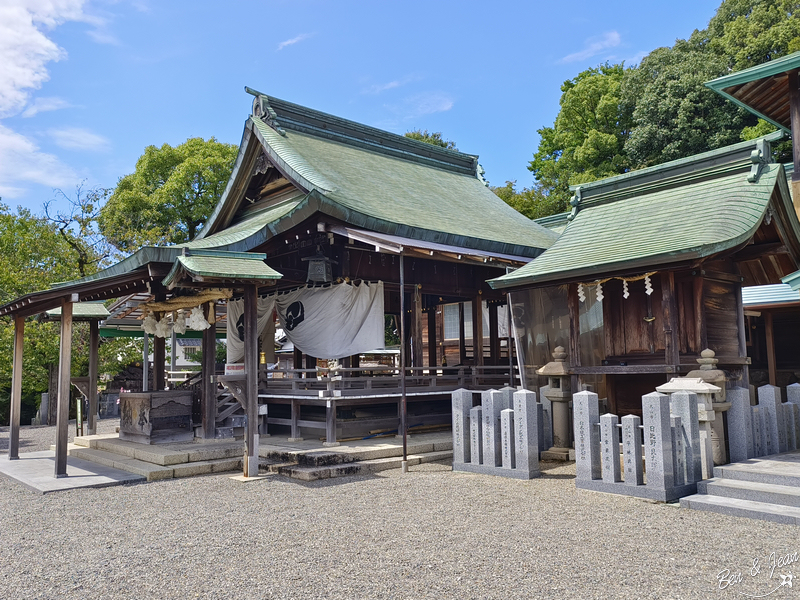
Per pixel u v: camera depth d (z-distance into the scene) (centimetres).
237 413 1268
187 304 1123
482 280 1438
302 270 1264
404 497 745
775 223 885
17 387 1202
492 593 418
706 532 552
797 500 608
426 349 1752
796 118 1057
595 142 3219
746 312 1368
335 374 1161
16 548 576
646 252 828
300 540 565
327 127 1656
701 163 1007
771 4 2878
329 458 966
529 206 3400
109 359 2445
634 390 1023
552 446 1007
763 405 844
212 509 717
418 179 1700
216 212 1538
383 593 423
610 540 534
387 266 1277
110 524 660
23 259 2494
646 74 3209
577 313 972
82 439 1317
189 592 440
